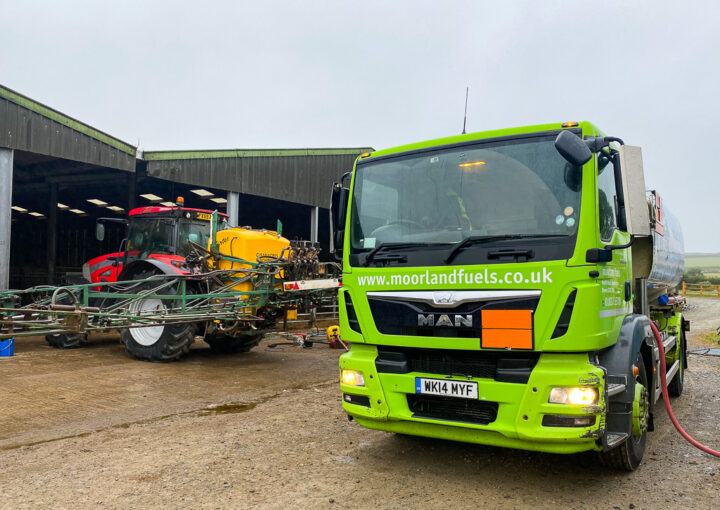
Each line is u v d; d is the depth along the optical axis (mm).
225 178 14445
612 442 3525
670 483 3842
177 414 5547
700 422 5605
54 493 3535
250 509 3316
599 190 3660
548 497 3572
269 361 8992
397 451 4488
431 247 3918
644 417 4098
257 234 8969
